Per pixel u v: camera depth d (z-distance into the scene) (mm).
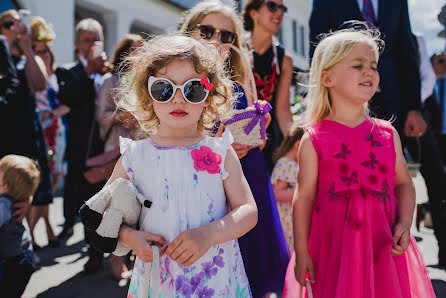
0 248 2434
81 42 4285
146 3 11891
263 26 3066
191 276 1474
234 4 2879
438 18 3582
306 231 1918
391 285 1697
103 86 3312
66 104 3992
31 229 4023
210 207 1544
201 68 1608
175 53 1564
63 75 4020
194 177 1545
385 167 1882
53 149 5262
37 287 3053
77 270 3455
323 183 1924
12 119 3258
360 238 1778
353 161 1883
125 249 1550
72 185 4445
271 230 2158
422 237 4160
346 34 2059
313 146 1957
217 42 2289
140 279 1537
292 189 3053
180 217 1501
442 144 4109
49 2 8758
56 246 4191
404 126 2889
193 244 1379
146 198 1517
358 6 2930
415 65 2920
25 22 3453
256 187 2154
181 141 1614
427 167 3277
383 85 2855
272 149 3371
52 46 8906
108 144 3252
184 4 12906
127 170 1587
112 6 10812
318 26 3014
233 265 1579
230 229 1476
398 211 1912
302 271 1866
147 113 1746
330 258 1812
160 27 12711
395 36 2938
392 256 1777
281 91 3283
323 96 2107
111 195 1478
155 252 1400
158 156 1567
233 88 2152
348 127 1963
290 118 3293
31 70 3420
